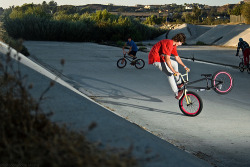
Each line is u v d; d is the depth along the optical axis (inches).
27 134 85.9
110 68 597.0
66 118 128.7
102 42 1598.2
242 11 2236.7
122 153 80.8
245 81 490.0
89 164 73.9
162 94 374.0
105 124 125.6
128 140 109.4
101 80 457.1
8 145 80.6
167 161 96.2
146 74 530.9
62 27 1562.5
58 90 185.5
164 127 248.5
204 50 1130.0
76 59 726.5
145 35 2182.6
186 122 265.3
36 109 96.6
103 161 76.5
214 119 275.9
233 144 214.4
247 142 218.8
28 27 1513.3
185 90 285.9
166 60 288.0
